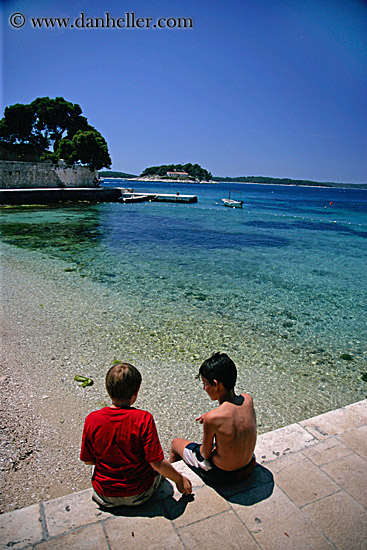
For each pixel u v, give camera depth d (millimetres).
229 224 32250
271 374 6539
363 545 2570
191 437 4734
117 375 2559
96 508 2834
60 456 4234
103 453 2576
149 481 2785
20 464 4066
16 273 12523
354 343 8062
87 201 45938
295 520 2762
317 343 7973
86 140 49781
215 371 2871
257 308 10086
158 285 11875
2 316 8562
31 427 4730
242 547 2523
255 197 104625
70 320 8508
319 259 17906
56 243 18781
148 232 24781
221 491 3029
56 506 2852
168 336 7891
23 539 2541
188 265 15141
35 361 6523
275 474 3248
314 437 3795
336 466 3365
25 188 44219
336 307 10508
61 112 54875
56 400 5383
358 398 5910
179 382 6078
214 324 8734
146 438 2529
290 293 11742
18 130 53156
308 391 6047
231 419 2803
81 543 2518
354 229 32688
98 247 18312
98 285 11523
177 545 2520
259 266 15656
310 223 36688
